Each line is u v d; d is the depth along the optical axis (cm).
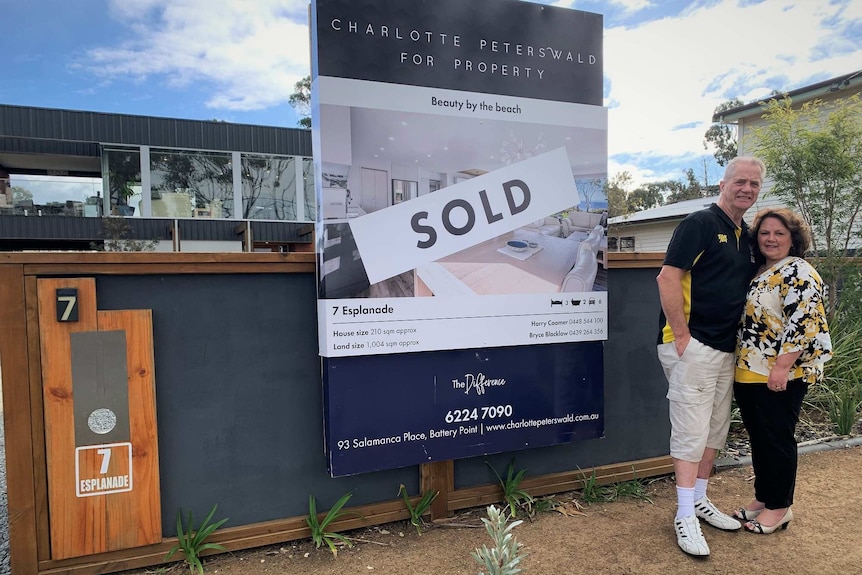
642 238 1855
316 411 288
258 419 277
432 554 270
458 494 313
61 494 241
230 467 272
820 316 259
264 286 277
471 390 299
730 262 272
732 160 280
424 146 284
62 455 241
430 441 290
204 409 267
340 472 270
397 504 300
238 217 1881
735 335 280
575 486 345
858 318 598
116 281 250
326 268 265
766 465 283
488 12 298
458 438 296
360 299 271
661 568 255
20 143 1730
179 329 262
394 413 281
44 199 1762
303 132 1959
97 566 248
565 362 324
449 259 291
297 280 284
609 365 360
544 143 314
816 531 290
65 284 240
